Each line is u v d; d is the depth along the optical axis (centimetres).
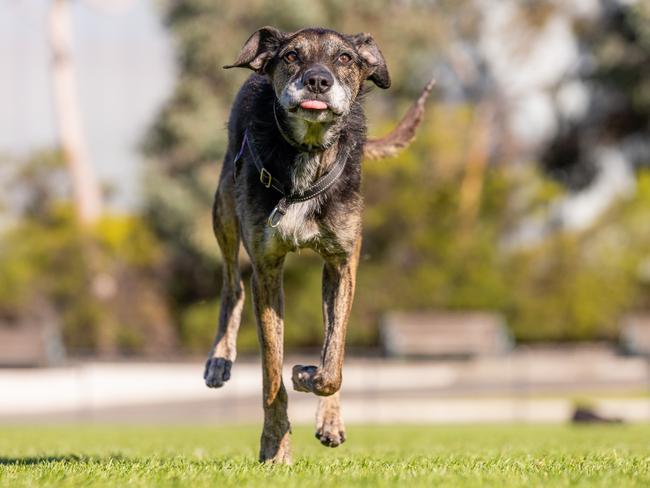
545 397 2141
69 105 2942
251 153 611
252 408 2077
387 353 2242
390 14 2720
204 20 2667
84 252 2655
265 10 2619
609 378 2466
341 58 609
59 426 1659
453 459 652
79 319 2641
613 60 2928
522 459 653
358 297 2609
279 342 614
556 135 3053
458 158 2725
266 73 623
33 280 2634
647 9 2862
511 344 2631
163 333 2706
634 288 2714
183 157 2756
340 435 616
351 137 613
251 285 620
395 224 2642
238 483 488
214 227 712
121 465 585
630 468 570
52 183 2769
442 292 2602
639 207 2733
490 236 2673
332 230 611
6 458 707
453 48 2938
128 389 2248
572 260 2689
